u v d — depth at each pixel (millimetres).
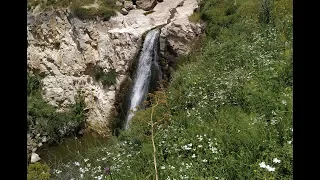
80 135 16547
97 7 17531
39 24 18656
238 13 14141
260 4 13867
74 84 17734
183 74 11680
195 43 14586
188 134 6523
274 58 9031
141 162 5992
